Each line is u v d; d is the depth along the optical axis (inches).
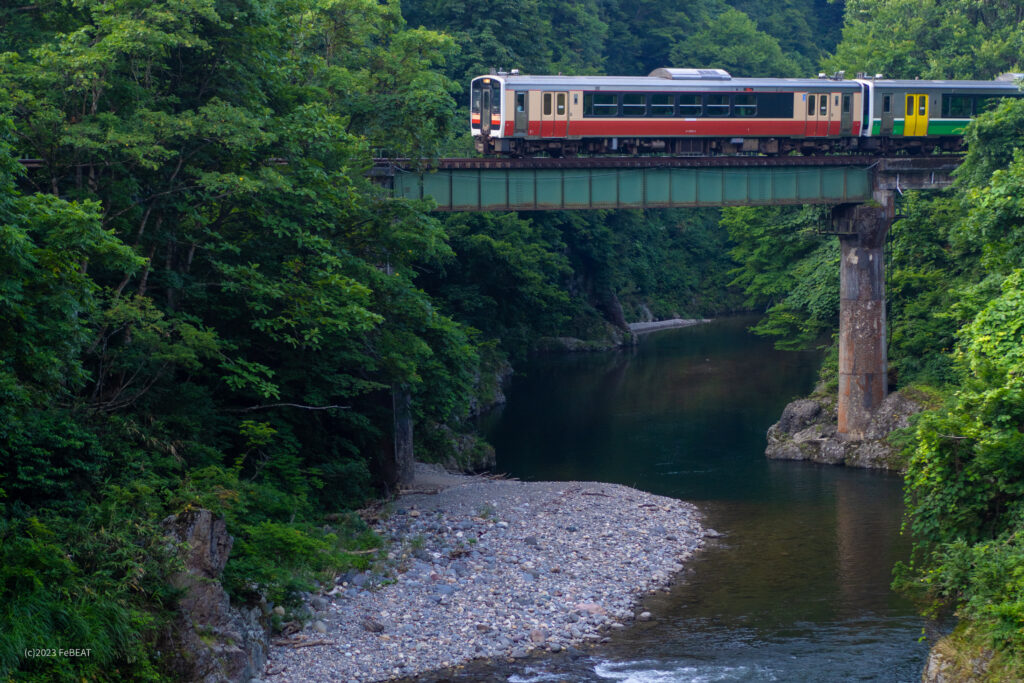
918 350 1857.8
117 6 1034.7
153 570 740.7
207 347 1003.9
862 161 1803.6
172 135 1019.3
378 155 1793.8
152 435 952.3
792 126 1876.2
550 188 1684.3
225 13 1106.1
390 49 1742.1
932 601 941.8
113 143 946.1
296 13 1414.9
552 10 3809.1
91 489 813.2
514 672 837.8
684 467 1756.9
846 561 1175.6
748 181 1764.3
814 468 1755.7
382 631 897.5
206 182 1021.8
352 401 1437.0
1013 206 1077.1
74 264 775.7
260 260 1197.7
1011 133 1508.4
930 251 1900.8
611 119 1814.7
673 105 1830.7
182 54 1131.3
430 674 826.2
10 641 628.7
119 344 1029.2
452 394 1520.7
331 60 1689.2
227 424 1179.9
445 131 1512.1
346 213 1309.1
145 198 1059.9
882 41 2849.4
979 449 812.0
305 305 1112.2
